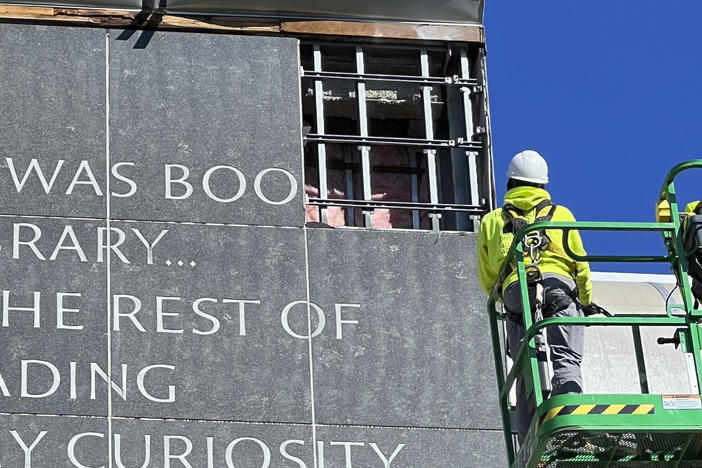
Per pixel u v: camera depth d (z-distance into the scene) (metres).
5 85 17.89
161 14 18.50
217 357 16.86
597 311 14.91
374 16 19.05
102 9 18.42
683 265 14.30
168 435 16.39
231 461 16.36
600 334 19.33
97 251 17.22
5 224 17.20
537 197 15.13
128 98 18.03
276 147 18.03
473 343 17.20
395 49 19.16
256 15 18.72
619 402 13.75
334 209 18.52
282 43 18.62
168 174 17.72
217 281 17.25
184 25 18.52
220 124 18.05
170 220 17.48
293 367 16.89
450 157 18.81
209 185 17.72
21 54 18.08
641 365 14.68
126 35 18.34
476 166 18.58
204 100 18.14
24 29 18.20
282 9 18.81
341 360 16.98
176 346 16.86
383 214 18.66
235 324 17.05
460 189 18.61
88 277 17.08
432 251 17.66
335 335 17.11
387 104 19.19
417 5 19.11
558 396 13.80
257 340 17.00
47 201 17.38
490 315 15.34
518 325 14.83
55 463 16.11
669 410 13.73
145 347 16.81
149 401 16.53
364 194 18.30
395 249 17.64
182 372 16.73
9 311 16.78
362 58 18.94
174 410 16.53
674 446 14.33
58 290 16.97
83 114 17.89
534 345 14.22
